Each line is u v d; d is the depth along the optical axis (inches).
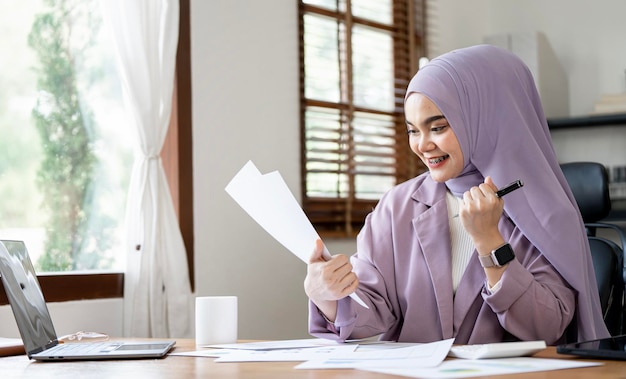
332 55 144.6
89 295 101.0
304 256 64.1
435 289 72.6
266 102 128.1
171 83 108.1
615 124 158.7
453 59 73.6
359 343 65.5
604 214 94.6
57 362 58.9
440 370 46.5
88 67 106.7
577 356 51.6
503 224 73.5
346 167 145.6
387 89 156.4
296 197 133.3
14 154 98.0
